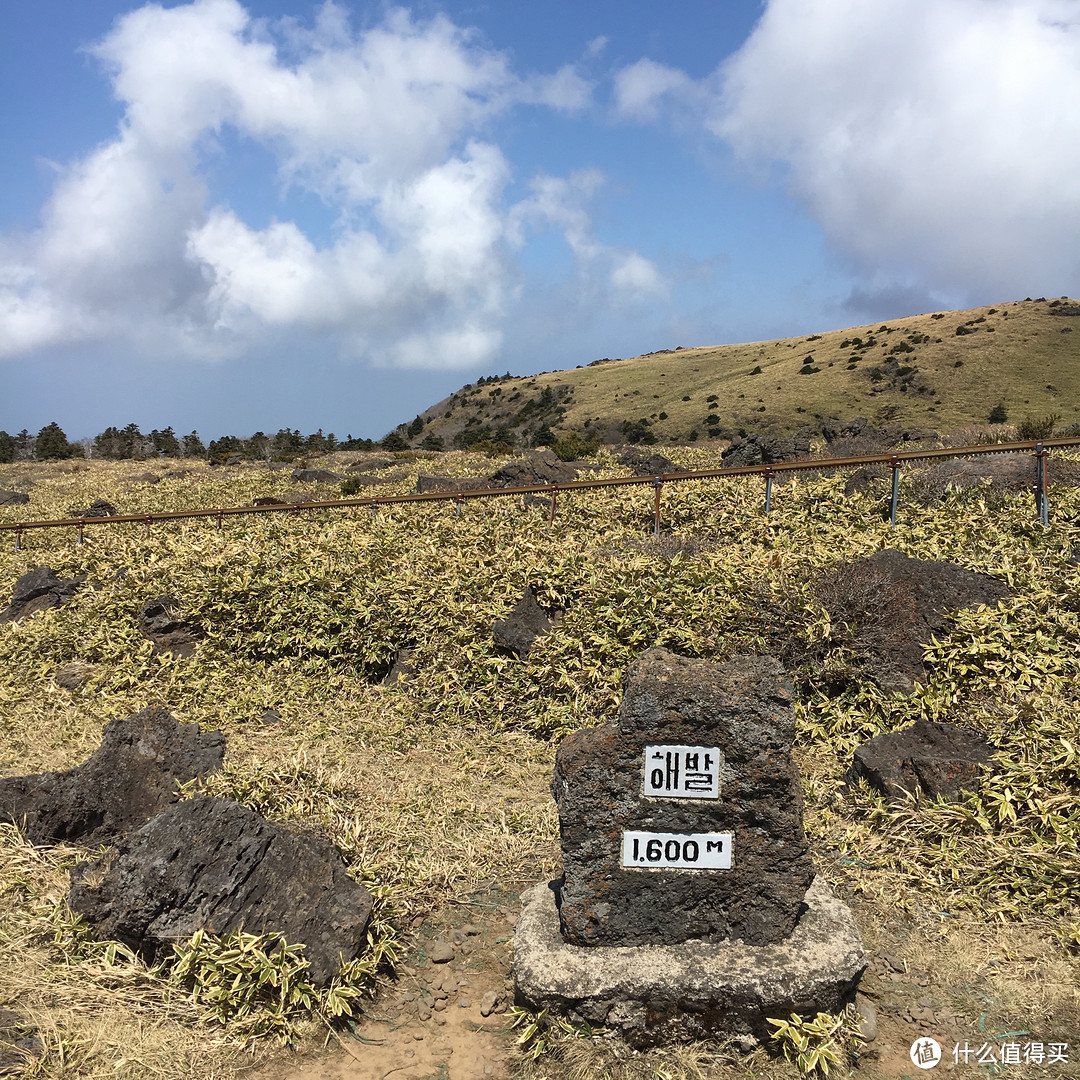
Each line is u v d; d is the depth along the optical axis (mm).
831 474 14461
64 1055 3725
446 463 29453
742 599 8023
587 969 3855
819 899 4309
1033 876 4801
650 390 103625
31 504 26797
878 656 7215
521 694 8148
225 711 8375
